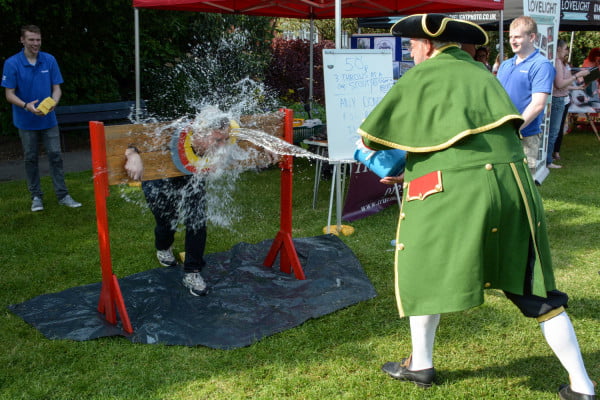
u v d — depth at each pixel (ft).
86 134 32.27
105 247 10.05
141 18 32.27
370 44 33.17
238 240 15.42
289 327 10.36
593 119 35.35
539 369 8.91
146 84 33.04
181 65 32.40
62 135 28.14
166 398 8.23
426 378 8.36
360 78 15.20
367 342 9.85
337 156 15.03
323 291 11.91
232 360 9.25
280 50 37.58
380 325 10.48
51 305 11.10
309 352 9.52
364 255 14.17
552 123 24.54
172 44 34.42
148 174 10.00
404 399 8.19
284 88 34.83
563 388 7.93
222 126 10.37
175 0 18.47
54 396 8.23
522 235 7.41
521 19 14.57
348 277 12.57
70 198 18.48
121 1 30.40
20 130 17.16
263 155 11.67
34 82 16.97
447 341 9.78
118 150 9.74
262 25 35.99
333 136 14.88
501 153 7.26
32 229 15.97
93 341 9.83
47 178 22.24
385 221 17.21
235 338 9.91
